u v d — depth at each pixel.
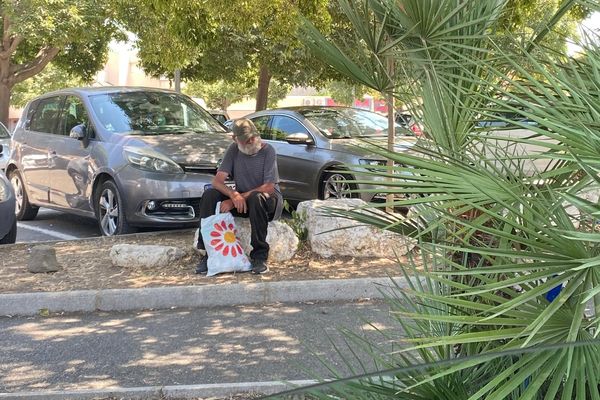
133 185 8.80
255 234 7.25
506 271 2.06
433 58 3.01
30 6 21.31
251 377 4.86
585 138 2.09
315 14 9.70
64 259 8.10
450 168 2.31
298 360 5.12
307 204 8.40
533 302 2.15
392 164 2.88
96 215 9.55
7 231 8.86
